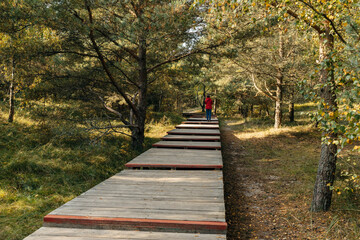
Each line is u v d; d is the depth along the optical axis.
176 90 23.66
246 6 4.82
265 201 6.46
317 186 5.53
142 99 11.16
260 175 8.79
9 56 8.44
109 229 3.50
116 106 15.64
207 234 3.38
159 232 3.44
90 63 11.23
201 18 9.14
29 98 10.02
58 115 10.47
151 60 12.81
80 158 8.56
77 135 9.67
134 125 10.67
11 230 4.30
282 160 10.67
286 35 14.51
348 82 3.39
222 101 34.41
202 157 7.93
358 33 3.61
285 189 7.26
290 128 17.17
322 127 3.94
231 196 6.88
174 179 5.69
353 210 5.33
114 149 10.21
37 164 7.19
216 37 9.43
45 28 8.17
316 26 5.28
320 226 4.87
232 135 18.22
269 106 26.91
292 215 5.48
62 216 3.62
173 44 9.08
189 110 49.44
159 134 16.42
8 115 12.20
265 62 15.70
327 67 3.61
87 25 7.34
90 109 11.88
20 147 8.60
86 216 3.63
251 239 4.56
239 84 21.95
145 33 7.63
